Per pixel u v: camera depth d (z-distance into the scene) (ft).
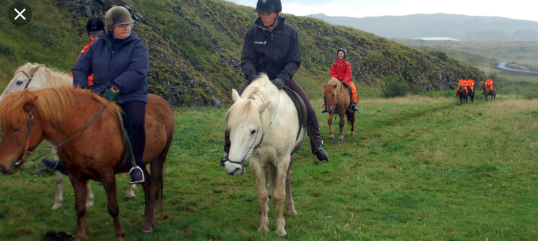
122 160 11.65
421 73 127.03
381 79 114.42
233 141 11.89
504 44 633.61
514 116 44.50
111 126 11.08
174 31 70.90
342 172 23.58
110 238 12.51
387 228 14.67
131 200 16.85
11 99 9.56
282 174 13.73
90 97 11.00
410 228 14.70
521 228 14.82
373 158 27.27
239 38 92.99
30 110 9.77
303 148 30.01
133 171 11.39
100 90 11.85
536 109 50.55
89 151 10.61
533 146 29.01
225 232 13.51
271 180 14.78
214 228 14.03
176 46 67.67
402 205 17.88
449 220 15.67
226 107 57.62
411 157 27.12
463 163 25.08
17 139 9.53
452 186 20.94
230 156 11.76
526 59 467.11
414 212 16.74
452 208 17.35
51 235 12.16
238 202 17.66
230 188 19.95
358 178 22.08
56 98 10.19
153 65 55.36
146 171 13.78
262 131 12.30
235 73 73.15
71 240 12.14
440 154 27.02
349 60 115.03
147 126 12.71
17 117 9.39
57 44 50.65
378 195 19.22
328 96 32.50
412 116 49.52
